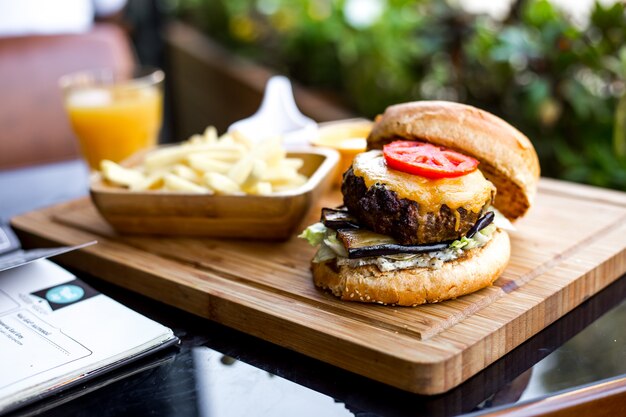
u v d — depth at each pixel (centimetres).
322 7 138
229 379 45
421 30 106
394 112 55
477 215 49
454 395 44
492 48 92
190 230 61
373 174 50
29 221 67
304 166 66
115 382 44
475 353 45
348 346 45
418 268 49
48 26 110
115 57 107
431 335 46
